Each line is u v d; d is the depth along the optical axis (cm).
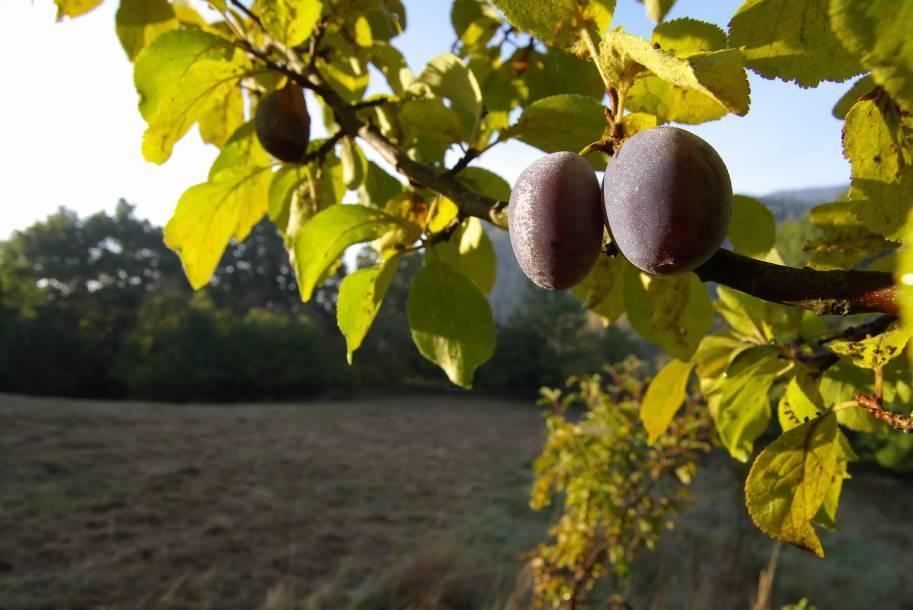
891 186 69
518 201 78
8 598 845
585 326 3631
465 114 153
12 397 2719
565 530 547
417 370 4244
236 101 177
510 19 78
